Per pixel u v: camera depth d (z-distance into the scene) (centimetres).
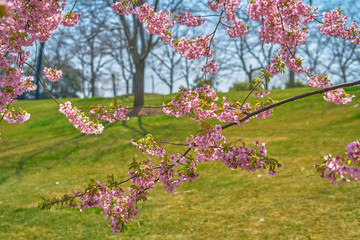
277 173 791
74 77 3164
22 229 596
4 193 816
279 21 338
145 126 1512
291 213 576
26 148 1321
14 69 305
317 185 691
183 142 1171
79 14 360
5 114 388
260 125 1389
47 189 822
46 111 2130
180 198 695
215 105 324
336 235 488
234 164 281
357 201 591
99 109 361
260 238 500
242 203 640
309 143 1038
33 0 293
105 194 330
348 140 1021
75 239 546
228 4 375
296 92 1922
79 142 1324
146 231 554
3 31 289
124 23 1897
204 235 526
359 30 377
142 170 320
